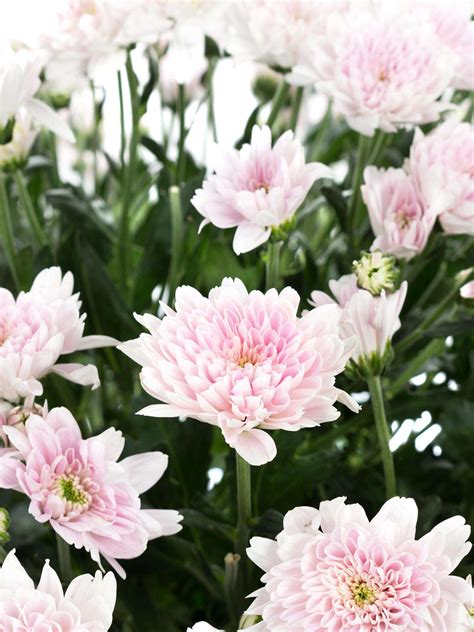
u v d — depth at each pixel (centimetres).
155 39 53
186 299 40
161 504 48
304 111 76
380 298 43
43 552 46
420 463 52
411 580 37
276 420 38
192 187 55
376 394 44
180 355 39
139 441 48
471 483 51
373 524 38
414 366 50
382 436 44
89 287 53
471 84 53
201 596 51
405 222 48
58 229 57
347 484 49
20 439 40
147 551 46
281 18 52
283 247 54
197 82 72
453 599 37
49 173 63
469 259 55
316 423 38
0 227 53
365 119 50
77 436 41
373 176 48
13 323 42
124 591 47
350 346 40
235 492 47
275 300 40
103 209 63
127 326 53
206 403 38
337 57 50
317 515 39
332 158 66
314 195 62
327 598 37
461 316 49
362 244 54
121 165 60
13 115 48
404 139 58
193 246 55
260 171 45
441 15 53
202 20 54
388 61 50
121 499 40
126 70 55
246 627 39
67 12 54
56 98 62
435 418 53
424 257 49
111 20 53
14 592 37
